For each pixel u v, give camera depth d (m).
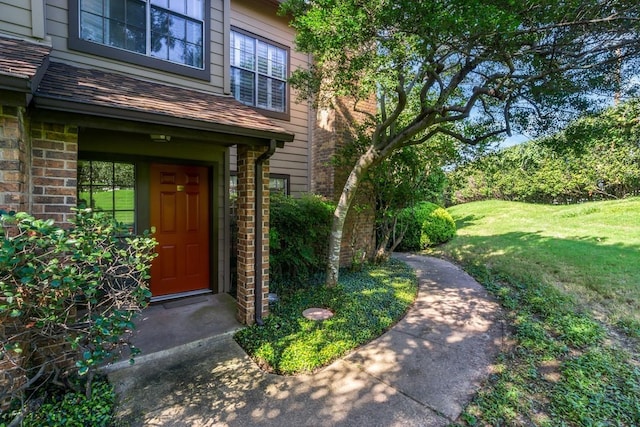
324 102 5.84
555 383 2.78
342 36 3.63
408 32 3.31
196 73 4.90
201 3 4.96
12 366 2.22
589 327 3.73
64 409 2.35
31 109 2.51
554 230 9.26
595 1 3.20
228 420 2.32
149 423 2.29
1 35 3.29
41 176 2.68
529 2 3.00
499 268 6.29
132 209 4.52
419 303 4.81
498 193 16.83
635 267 5.54
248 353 3.34
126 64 4.32
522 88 4.44
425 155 6.30
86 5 4.05
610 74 4.17
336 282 5.37
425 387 2.72
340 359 3.22
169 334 3.65
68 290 2.18
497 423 2.29
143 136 4.36
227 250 5.32
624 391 2.64
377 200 7.13
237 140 3.64
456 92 5.38
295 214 5.63
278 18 7.09
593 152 11.68
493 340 3.59
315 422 2.30
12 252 1.87
